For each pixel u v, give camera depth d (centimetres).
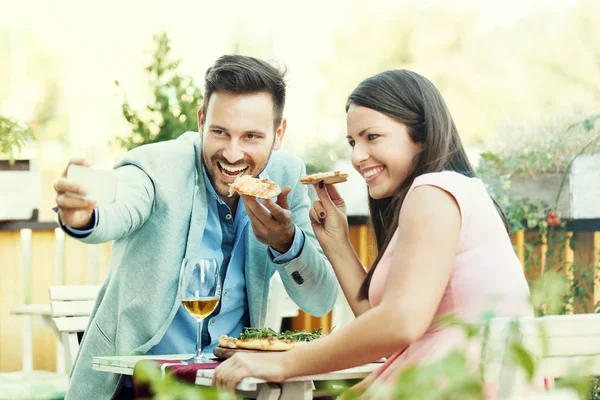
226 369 225
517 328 152
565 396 155
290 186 355
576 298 561
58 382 420
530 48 1397
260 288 337
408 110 267
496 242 247
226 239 337
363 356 222
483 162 607
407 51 1438
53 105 1372
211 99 321
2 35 1382
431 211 235
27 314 531
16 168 620
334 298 345
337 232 311
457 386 114
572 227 581
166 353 324
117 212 293
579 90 1358
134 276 317
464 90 1418
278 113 332
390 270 232
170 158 324
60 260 621
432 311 226
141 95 705
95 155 1341
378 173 271
